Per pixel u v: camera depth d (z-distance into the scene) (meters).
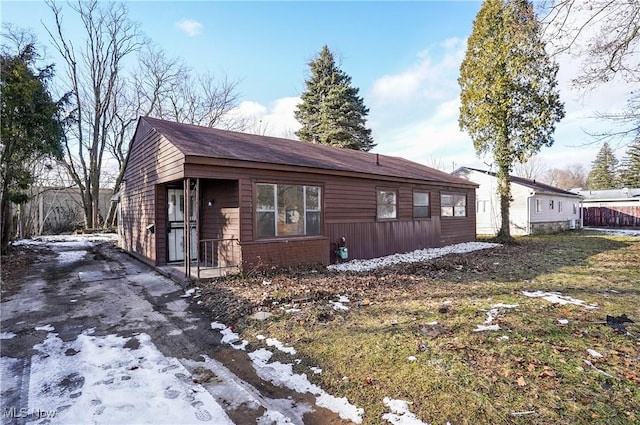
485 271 8.27
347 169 9.34
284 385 3.16
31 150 12.59
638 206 25.05
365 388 3.02
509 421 2.48
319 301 5.57
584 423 2.44
